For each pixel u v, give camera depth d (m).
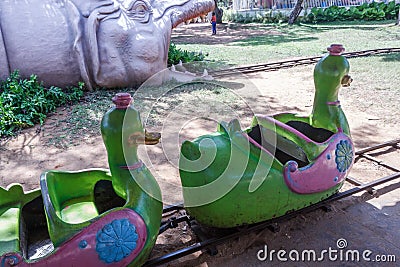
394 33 15.30
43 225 2.68
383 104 6.09
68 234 2.04
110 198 2.66
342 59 2.91
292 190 2.68
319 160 2.79
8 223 2.38
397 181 3.59
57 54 6.71
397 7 20.88
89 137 4.98
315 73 3.00
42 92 6.18
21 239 2.37
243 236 2.80
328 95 3.00
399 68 8.67
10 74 6.56
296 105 6.32
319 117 3.06
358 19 21.44
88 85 6.95
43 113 5.84
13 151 4.63
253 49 12.34
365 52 10.74
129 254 2.14
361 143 4.57
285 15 22.62
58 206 2.44
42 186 2.30
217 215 2.51
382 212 3.11
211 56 10.94
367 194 3.36
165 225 2.83
